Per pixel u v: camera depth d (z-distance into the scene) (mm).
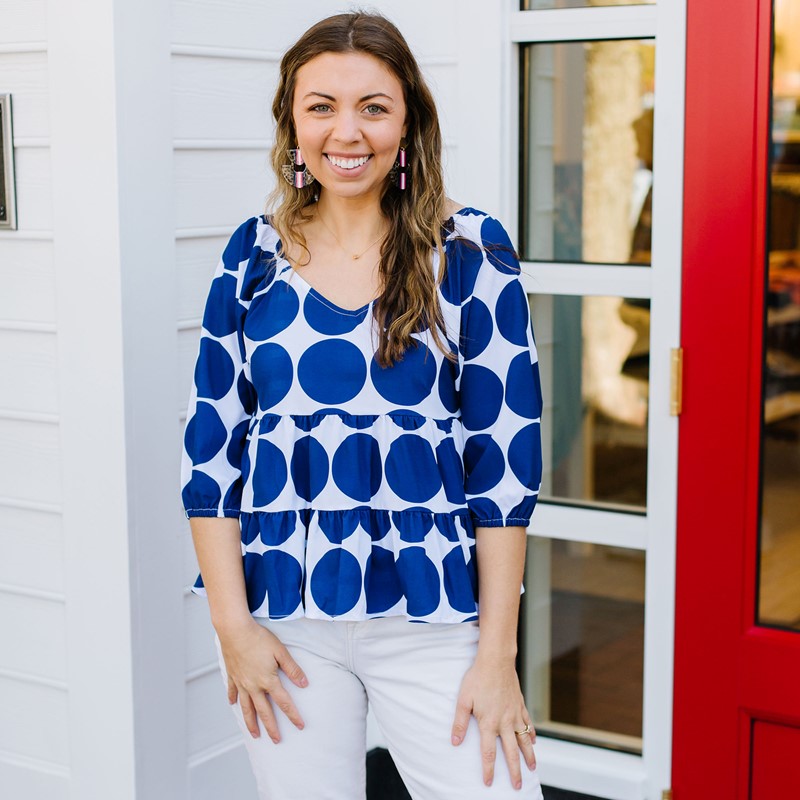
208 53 2238
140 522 2193
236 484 1673
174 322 2229
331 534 1563
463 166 2512
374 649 1607
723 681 2352
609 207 2420
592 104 2406
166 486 2242
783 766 2328
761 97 2191
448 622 1551
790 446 2248
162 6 2146
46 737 2336
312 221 1654
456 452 1597
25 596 2316
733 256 2250
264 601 1615
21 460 2279
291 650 1630
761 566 2299
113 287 2119
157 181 2166
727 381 2281
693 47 2240
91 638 2242
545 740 2592
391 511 1563
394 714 1619
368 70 1529
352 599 1548
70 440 2209
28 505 2277
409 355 1557
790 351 2229
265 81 2371
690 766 2412
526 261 2514
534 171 2494
